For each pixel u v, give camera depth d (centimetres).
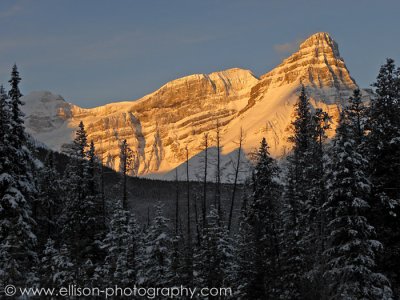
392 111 3859
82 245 4331
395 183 3775
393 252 3672
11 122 3797
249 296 4181
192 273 4091
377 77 3934
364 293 3397
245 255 4588
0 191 3672
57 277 3384
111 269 3897
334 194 3550
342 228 3503
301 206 4638
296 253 4419
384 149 3822
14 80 3938
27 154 3903
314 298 3866
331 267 3703
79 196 4609
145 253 4384
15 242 3366
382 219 3766
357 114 3978
